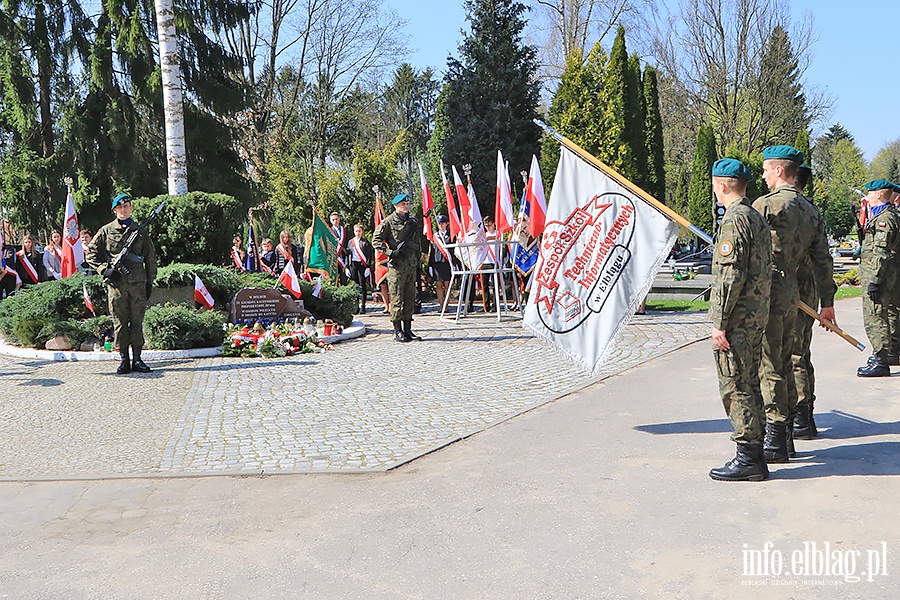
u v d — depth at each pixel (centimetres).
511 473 553
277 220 3183
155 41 2738
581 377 895
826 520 441
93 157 2692
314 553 431
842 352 968
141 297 1014
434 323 1466
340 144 4453
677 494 493
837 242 4919
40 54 2691
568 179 671
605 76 1599
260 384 920
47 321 1200
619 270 651
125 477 586
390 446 642
